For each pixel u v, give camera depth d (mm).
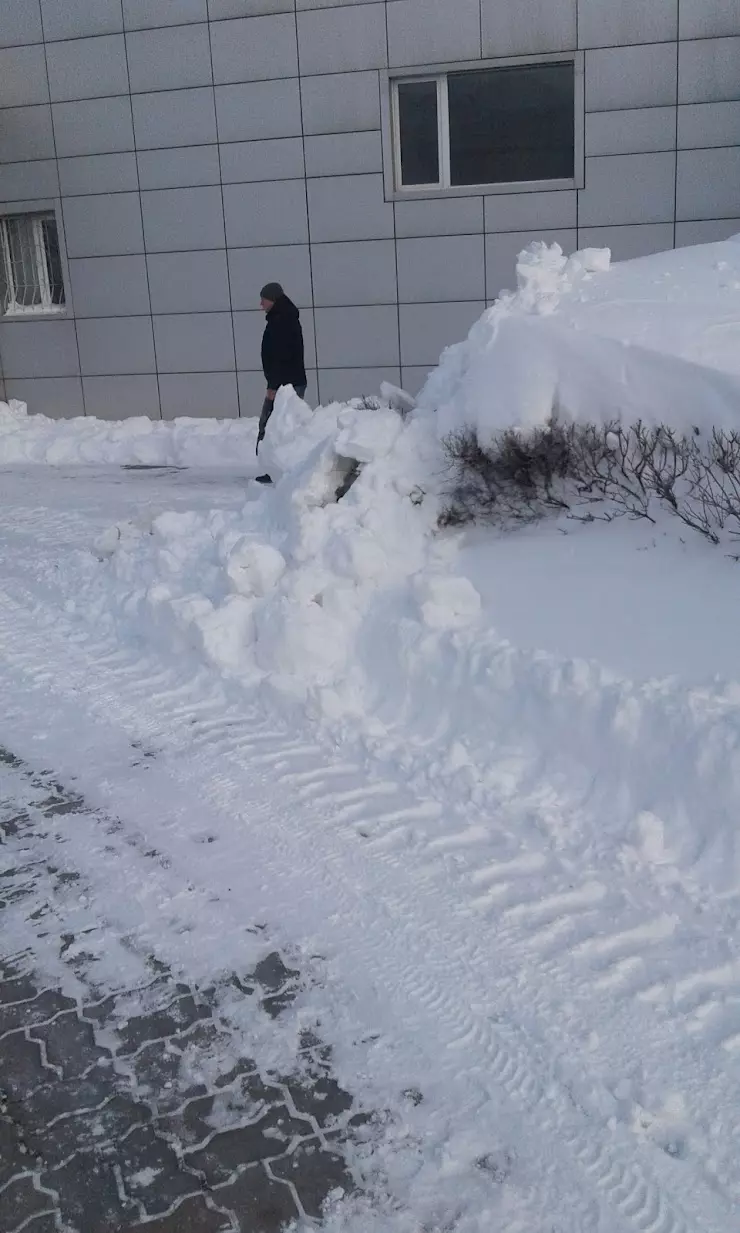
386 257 13930
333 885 3969
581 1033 3152
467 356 7145
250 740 5211
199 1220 2658
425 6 13070
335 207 13961
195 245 14648
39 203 15258
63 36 14461
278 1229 2625
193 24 13883
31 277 15969
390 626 5480
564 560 5566
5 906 3965
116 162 14711
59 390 15922
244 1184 2750
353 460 6820
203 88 14070
